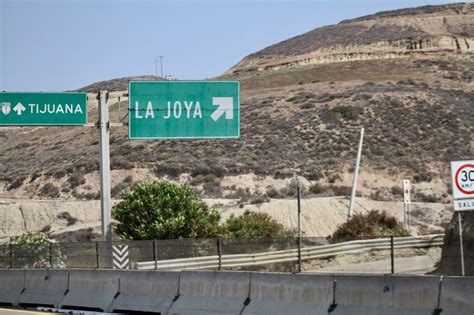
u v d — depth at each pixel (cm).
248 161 15325
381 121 17512
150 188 7519
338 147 16188
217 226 7769
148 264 5366
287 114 18425
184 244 5600
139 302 4041
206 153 15938
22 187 16100
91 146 18412
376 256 6862
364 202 12744
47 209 13038
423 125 17425
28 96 6344
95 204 13238
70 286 4516
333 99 19150
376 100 18575
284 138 16738
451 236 5122
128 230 7419
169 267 5469
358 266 6391
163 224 7275
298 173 14888
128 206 7450
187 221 7412
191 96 6762
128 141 17475
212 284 3719
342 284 3195
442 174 15388
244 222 8194
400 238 7075
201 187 14300
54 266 5569
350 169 15112
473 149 16488
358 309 3106
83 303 4372
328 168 15200
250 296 3538
